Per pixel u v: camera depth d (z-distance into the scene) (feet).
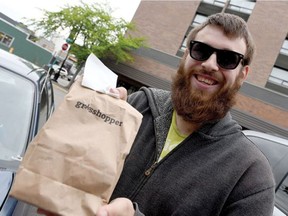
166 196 3.51
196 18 55.26
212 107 3.75
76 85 2.97
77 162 2.62
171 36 55.52
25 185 2.53
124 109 2.94
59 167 2.60
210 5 54.39
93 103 2.86
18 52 100.89
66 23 57.36
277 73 46.34
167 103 4.25
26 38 101.81
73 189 2.59
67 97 2.83
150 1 59.16
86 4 57.72
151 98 4.40
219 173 3.49
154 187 3.59
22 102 6.79
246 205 3.27
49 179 2.56
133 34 58.34
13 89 6.91
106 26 56.65
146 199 3.58
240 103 44.78
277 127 42.09
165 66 53.42
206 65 3.78
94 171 2.63
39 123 6.82
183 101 3.83
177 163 3.67
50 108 8.42
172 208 3.45
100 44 56.65
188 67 3.99
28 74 7.55
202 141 3.73
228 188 3.40
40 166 2.58
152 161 3.84
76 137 2.69
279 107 42.75
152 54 54.90
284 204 7.12
